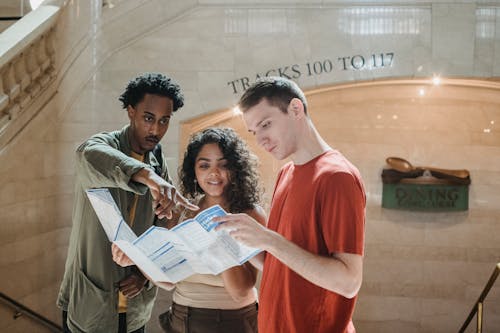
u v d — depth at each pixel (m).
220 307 3.52
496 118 8.02
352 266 2.37
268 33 6.89
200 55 6.91
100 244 3.47
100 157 3.01
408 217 8.17
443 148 8.10
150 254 2.80
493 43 6.85
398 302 8.20
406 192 8.03
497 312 8.09
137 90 3.53
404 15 6.86
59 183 6.68
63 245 6.77
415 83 7.48
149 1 6.75
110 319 3.52
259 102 2.60
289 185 2.71
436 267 8.17
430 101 8.02
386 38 6.88
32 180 6.01
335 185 2.43
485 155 8.07
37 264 6.21
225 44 6.90
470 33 6.84
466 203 8.07
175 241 2.66
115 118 6.86
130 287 3.51
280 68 6.91
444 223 8.15
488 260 8.13
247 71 6.92
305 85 6.92
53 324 6.04
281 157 2.64
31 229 6.04
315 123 8.13
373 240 8.20
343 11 6.86
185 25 6.89
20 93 5.52
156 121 3.54
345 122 8.12
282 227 2.62
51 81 6.20
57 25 6.12
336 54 6.89
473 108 8.03
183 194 3.82
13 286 5.66
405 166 7.96
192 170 3.76
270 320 2.63
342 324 2.54
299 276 2.54
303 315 2.53
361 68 6.90
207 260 2.70
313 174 2.53
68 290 3.67
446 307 8.16
